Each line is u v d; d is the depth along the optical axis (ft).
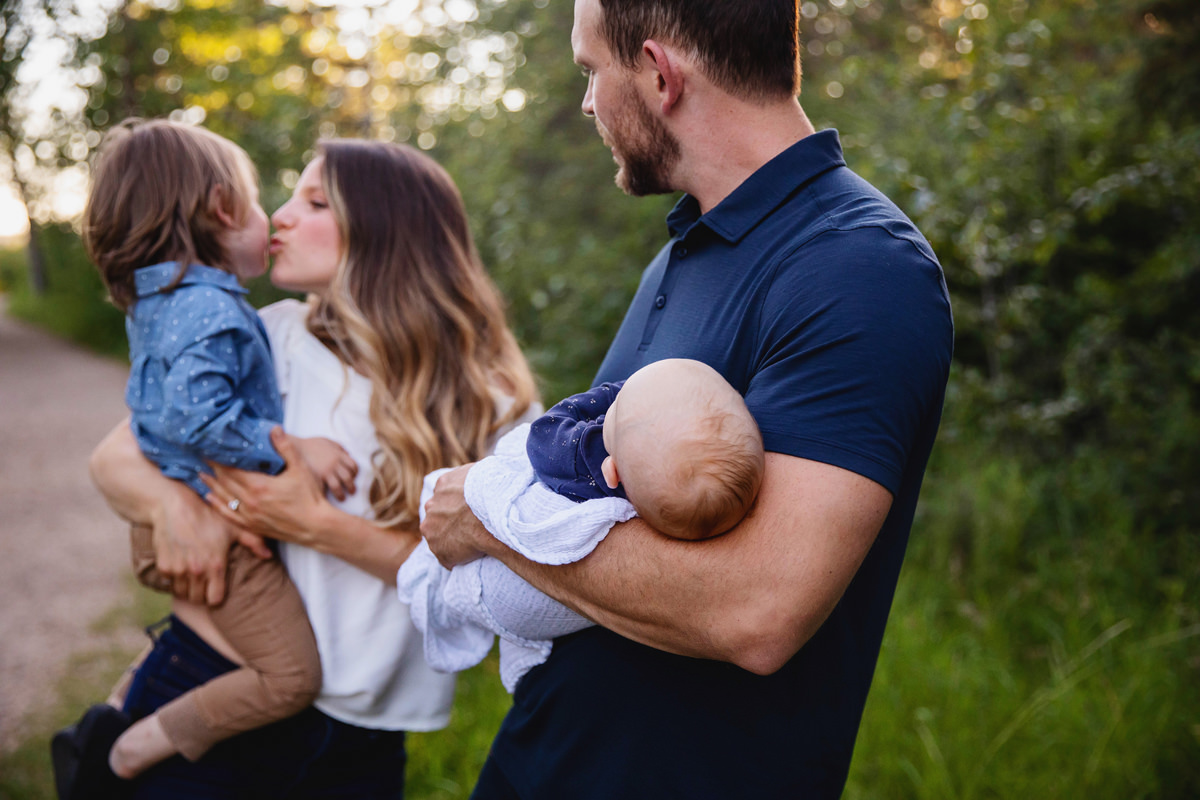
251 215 5.96
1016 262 15.66
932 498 13.41
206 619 5.81
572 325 17.61
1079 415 15.01
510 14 19.81
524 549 3.92
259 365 5.66
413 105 22.53
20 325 58.59
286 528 5.37
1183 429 13.33
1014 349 15.85
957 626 11.10
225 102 31.81
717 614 3.51
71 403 33.88
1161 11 15.64
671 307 4.44
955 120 13.64
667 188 4.55
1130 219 17.03
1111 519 12.67
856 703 4.24
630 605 3.71
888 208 3.93
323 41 30.63
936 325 3.62
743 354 3.96
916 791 8.15
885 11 19.45
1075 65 18.29
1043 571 11.63
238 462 5.30
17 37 36.96
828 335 3.54
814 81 18.94
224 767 5.57
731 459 3.41
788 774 4.03
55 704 11.90
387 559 5.46
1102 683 9.23
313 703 5.64
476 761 9.05
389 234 6.00
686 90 4.17
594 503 3.77
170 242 5.60
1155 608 11.05
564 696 4.42
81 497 21.70
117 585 16.28
